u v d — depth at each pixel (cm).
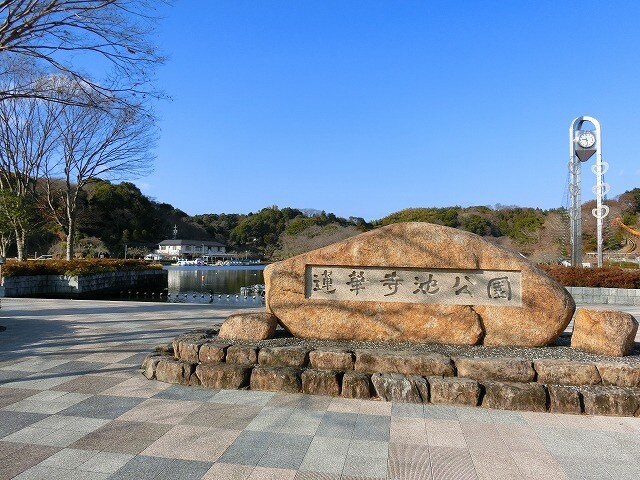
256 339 612
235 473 328
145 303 1512
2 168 2353
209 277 3422
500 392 473
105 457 351
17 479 314
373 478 325
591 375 489
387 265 619
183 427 411
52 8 762
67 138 2352
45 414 439
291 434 399
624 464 351
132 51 883
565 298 591
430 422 432
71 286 2066
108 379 557
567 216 3250
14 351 707
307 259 636
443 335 600
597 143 1909
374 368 523
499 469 341
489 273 606
